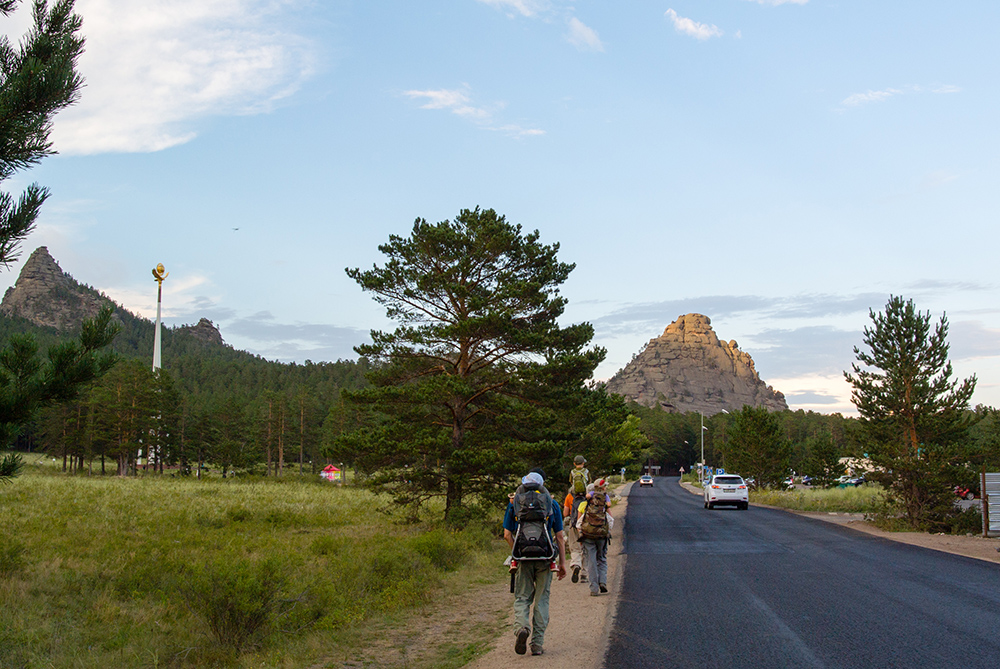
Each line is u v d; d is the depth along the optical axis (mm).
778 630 7117
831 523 22312
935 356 19984
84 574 11984
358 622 8922
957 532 18531
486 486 21234
